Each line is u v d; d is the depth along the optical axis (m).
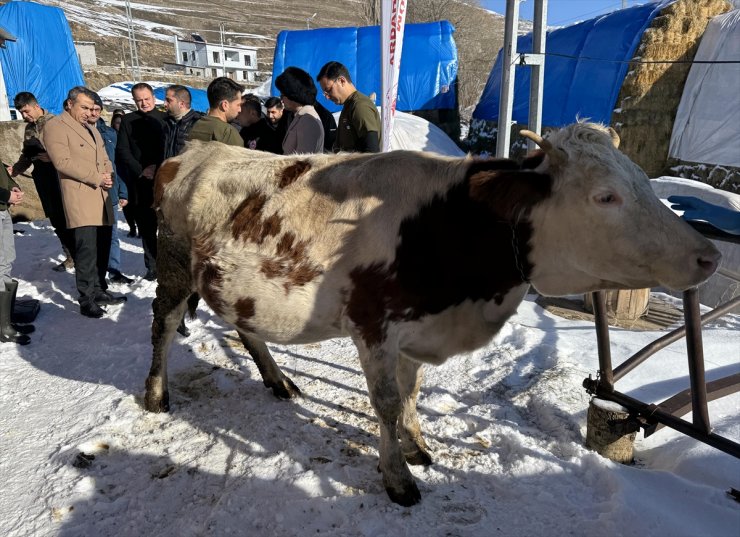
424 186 2.55
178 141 5.40
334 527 2.55
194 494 2.80
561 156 2.26
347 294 2.62
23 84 14.33
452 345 2.74
